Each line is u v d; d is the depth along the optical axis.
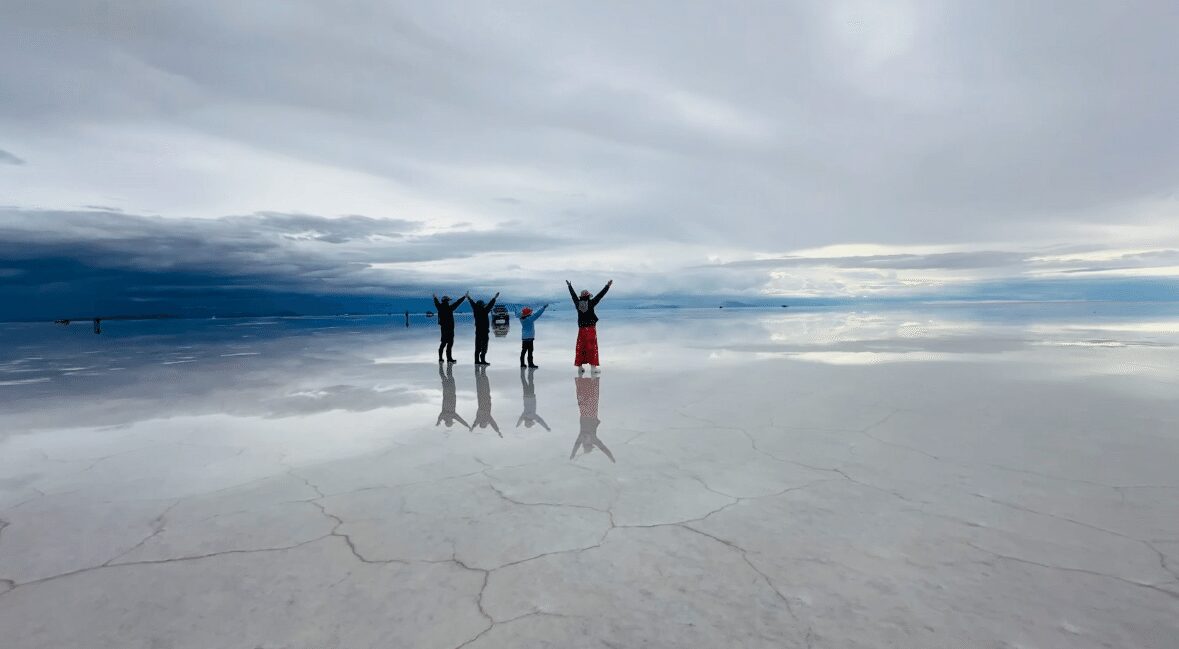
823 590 2.04
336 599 2.02
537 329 26.28
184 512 2.93
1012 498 2.95
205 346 15.91
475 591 2.07
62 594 2.07
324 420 5.28
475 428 4.88
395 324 35.00
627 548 2.42
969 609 1.89
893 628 1.79
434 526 2.69
